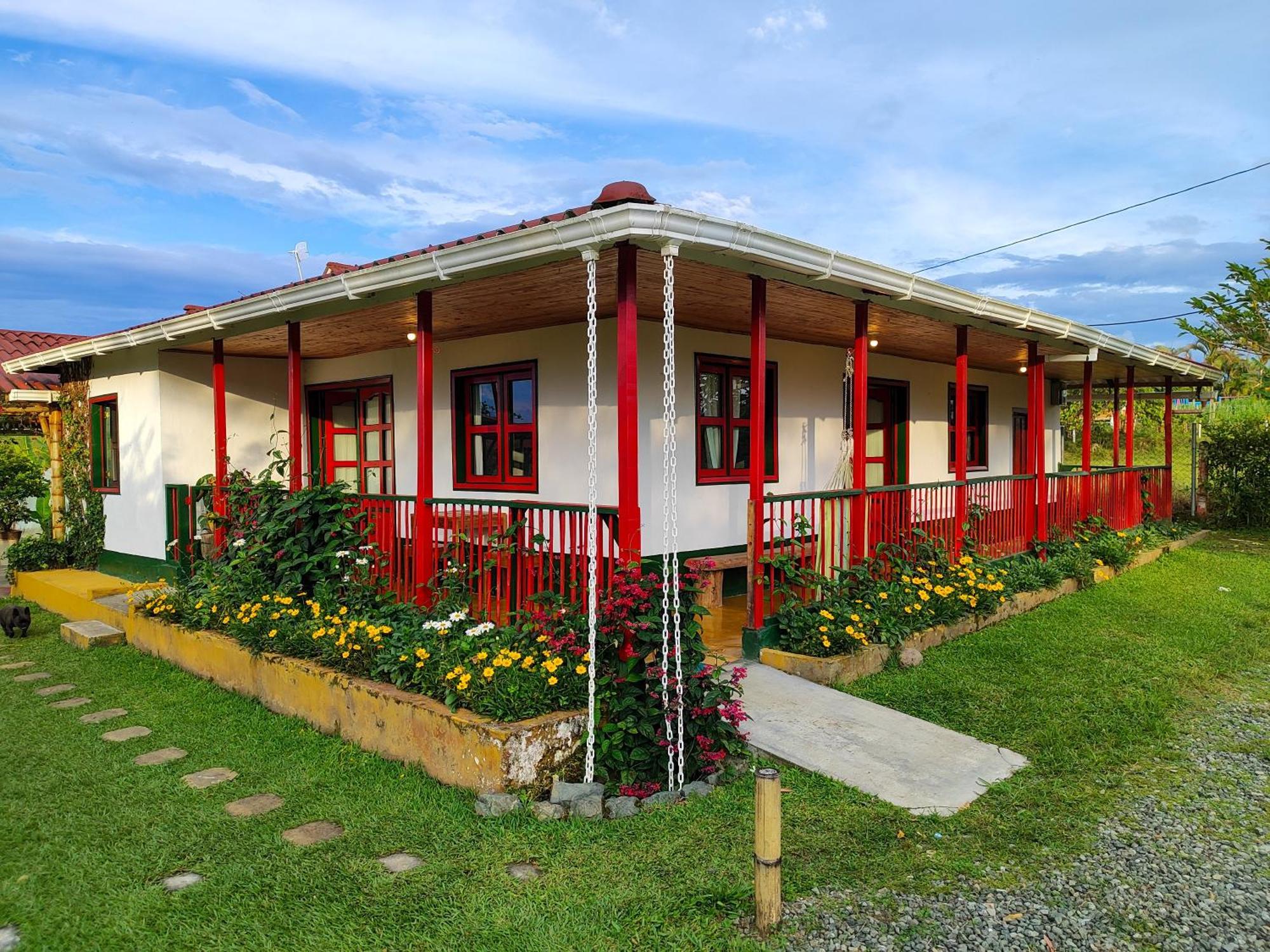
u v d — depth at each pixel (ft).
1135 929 9.89
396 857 11.54
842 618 19.66
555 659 14.39
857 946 9.46
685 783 13.62
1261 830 12.45
